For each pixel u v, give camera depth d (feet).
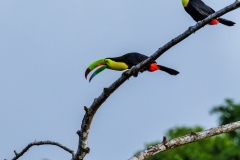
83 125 34.99
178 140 34.81
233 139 106.22
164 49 34.47
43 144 36.73
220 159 96.94
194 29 34.24
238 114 105.09
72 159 35.70
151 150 34.50
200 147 99.14
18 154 37.50
